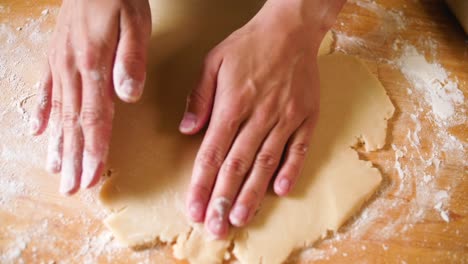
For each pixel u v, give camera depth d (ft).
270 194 1.53
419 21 1.92
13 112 1.66
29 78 1.73
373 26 1.90
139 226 1.48
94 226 1.50
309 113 1.56
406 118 1.72
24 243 1.47
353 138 1.64
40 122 1.55
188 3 1.79
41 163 1.58
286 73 1.53
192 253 1.46
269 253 1.46
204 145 1.49
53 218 1.51
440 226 1.56
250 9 1.80
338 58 1.76
